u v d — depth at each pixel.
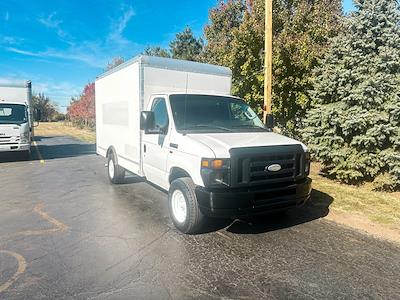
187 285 3.77
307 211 6.52
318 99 9.71
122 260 4.39
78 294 3.56
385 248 4.83
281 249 4.78
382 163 8.01
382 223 5.85
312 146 8.98
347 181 8.74
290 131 12.54
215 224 5.79
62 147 20.42
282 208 5.05
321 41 11.55
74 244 4.91
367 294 3.61
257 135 5.57
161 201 7.40
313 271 4.12
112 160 8.95
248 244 4.95
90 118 36.31
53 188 8.76
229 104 6.53
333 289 3.71
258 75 11.43
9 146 13.63
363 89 8.23
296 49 11.20
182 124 5.75
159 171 6.10
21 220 6.04
